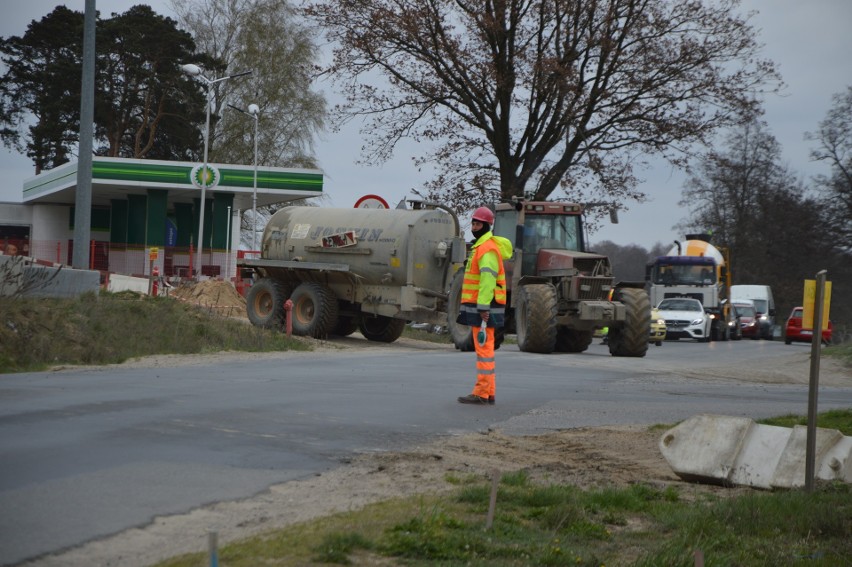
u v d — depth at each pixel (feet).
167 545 19.65
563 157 136.87
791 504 24.54
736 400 52.37
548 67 125.39
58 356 59.52
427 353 84.58
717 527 23.00
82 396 41.37
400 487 26.37
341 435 34.58
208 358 67.77
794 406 49.70
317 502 24.16
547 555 19.52
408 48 134.51
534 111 134.72
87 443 29.99
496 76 128.26
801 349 133.69
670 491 27.02
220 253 211.00
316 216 103.55
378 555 19.04
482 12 126.82
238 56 220.23
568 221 93.71
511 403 46.91
